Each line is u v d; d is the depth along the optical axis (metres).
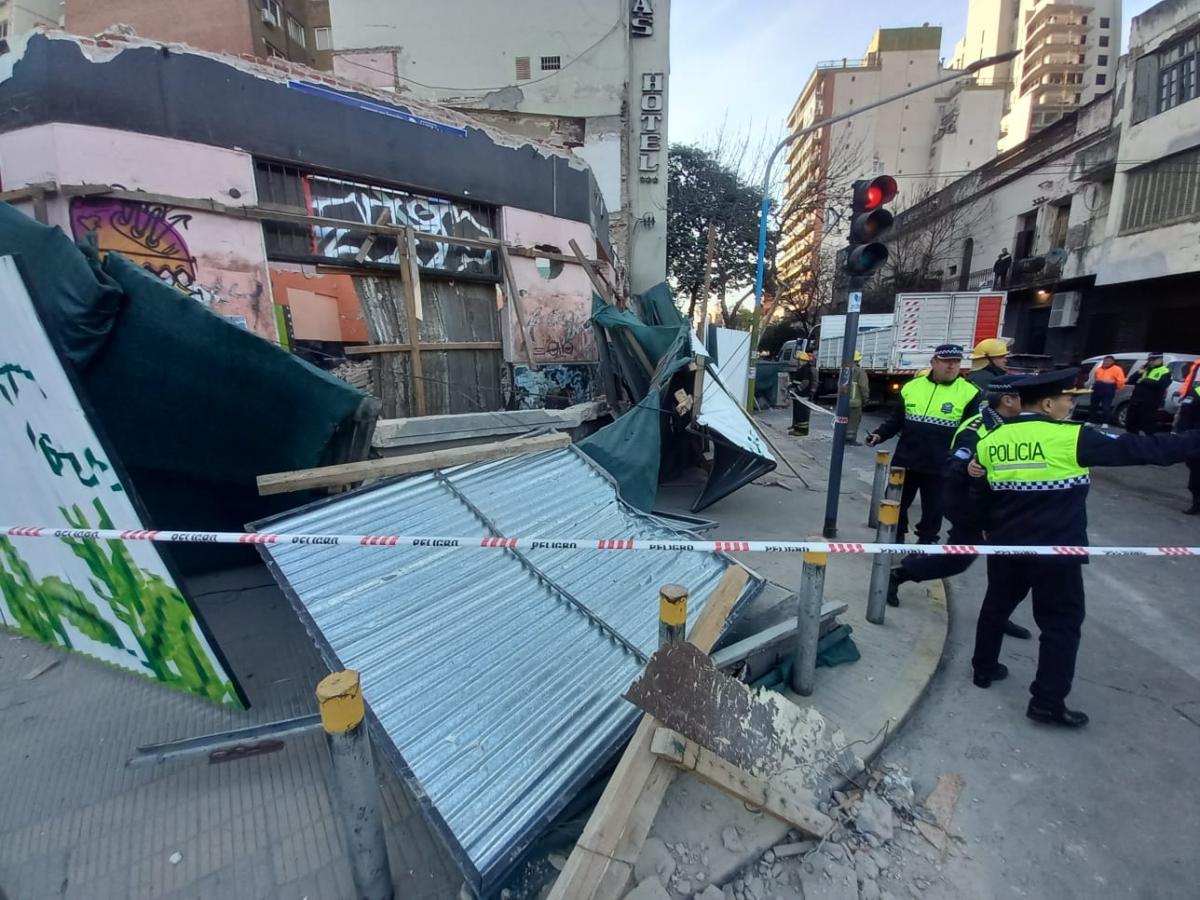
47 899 2.07
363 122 6.62
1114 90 16.38
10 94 5.12
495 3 15.13
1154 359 9.40
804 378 17.05
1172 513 6.68
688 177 24.20
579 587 3.21
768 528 6.01
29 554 3.50
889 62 51.91
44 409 2.76
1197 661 3.66
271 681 3.31
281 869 2.19
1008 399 3.39
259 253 5.99
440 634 2.72
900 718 3.02
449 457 3.77
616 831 1.98
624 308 10.55
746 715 2.34
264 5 29.67
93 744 2.83
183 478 3.96
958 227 25.22
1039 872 2.23
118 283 3.28
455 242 7.32
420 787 2.09
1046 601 2.97
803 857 2.26
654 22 16.12
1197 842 2.35
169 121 5.43
